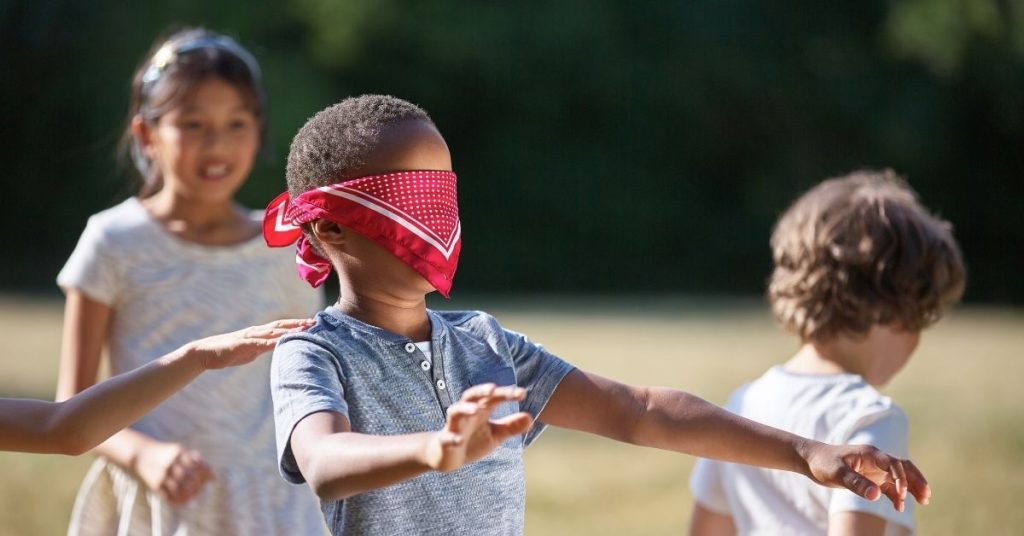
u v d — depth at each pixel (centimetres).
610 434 386
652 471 1216
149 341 603
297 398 334
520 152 4150
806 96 4181
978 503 1027
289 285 625
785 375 491
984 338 2370
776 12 4178
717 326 2433
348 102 368
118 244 605
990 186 4112
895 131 4100
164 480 552
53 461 1166
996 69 3988
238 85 625
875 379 505
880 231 490
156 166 642
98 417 387
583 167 4172
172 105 616
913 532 447
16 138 3781
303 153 363
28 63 3750
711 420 378
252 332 382
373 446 303
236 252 614
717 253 4184
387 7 3906
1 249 3753
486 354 374
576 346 2017
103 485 588
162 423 579
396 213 349
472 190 4134
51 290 3122
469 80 4100
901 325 492
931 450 1258
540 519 1018
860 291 486
